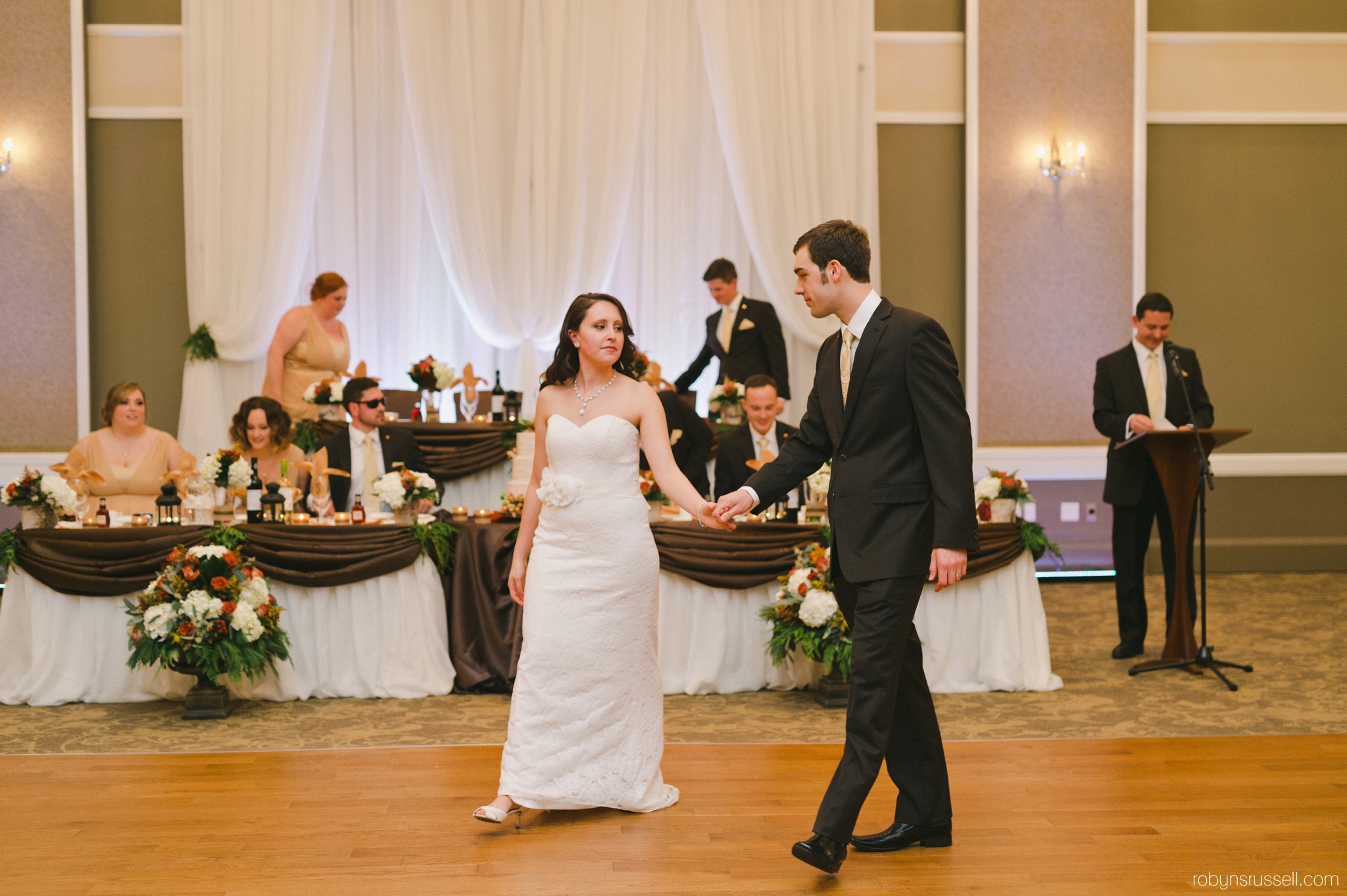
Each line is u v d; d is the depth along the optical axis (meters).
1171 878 2.55
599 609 2.99
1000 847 2.76
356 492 5.00
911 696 2.70
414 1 7.31
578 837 2.85
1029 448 7.64
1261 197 7.87
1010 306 7.63
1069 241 7.64
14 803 3.11
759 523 4.51
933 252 7.77
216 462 4.50
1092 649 5.39
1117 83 7.62
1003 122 7.61
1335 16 7.86
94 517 4.75
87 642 4.34
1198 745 3.69
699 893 2.48
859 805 2.46
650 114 7.59
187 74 7.10
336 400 6.05
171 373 7.42
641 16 7.43
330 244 7.44
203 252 7.13
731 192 7.62
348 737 3.83
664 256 7.60
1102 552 7.80
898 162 7.75
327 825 2.93
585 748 2.97
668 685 4.50
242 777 3.36
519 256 7.45
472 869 2.62
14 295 7.19
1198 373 5.20
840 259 2.63
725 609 4.52
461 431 6.16
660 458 3.07
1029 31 7.59
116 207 7.37
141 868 2.62
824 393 2.72
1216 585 7.30
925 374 2.54
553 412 3.13
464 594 4.55
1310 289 7.90
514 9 7.45
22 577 4.34
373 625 4.44
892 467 2.59
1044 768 3.44
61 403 7.24
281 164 7.17
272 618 4.16
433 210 7.41
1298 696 4.38
